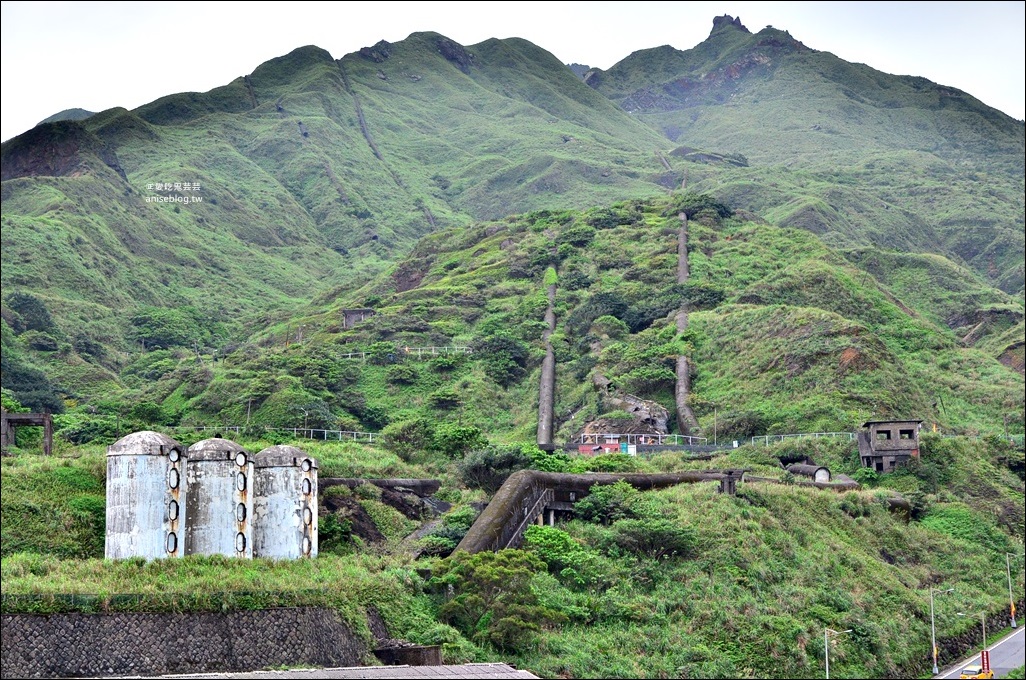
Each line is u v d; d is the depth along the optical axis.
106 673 74.06
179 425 197.00
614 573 114.81
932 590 137.38
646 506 127.62
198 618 79.44
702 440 196.62
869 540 146.25
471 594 99.12
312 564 97.44
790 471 171.00
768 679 107.88
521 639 98.44
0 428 118.12
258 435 167.50
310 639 83.75
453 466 140.75
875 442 177.38
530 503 120.94
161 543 91.50
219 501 94.81
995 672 123.69
